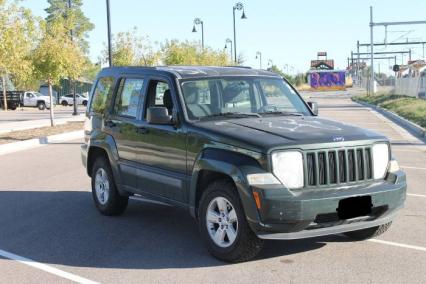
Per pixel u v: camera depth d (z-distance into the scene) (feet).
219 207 19.93
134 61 117.19
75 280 18.76
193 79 23.04
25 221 27.22
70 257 21.30
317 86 309.42
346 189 19.12
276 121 21.61
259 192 18.17
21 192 34.83
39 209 29.86
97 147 28.02
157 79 24.02
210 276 18.69
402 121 84.74
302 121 21.75
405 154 49.16
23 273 19.62
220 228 19.99
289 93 25.09
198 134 20.88
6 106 162.71
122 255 21.35
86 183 37.65
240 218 18.99
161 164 23.06
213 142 20.17
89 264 20.39
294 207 18.03
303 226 18.39
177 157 21.95
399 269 19.04
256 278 18.38
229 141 19.60
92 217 27.76
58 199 32.45
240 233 19.04
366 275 18.48
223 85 23.34
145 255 21.25
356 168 19.47
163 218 27.25
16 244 23.26
